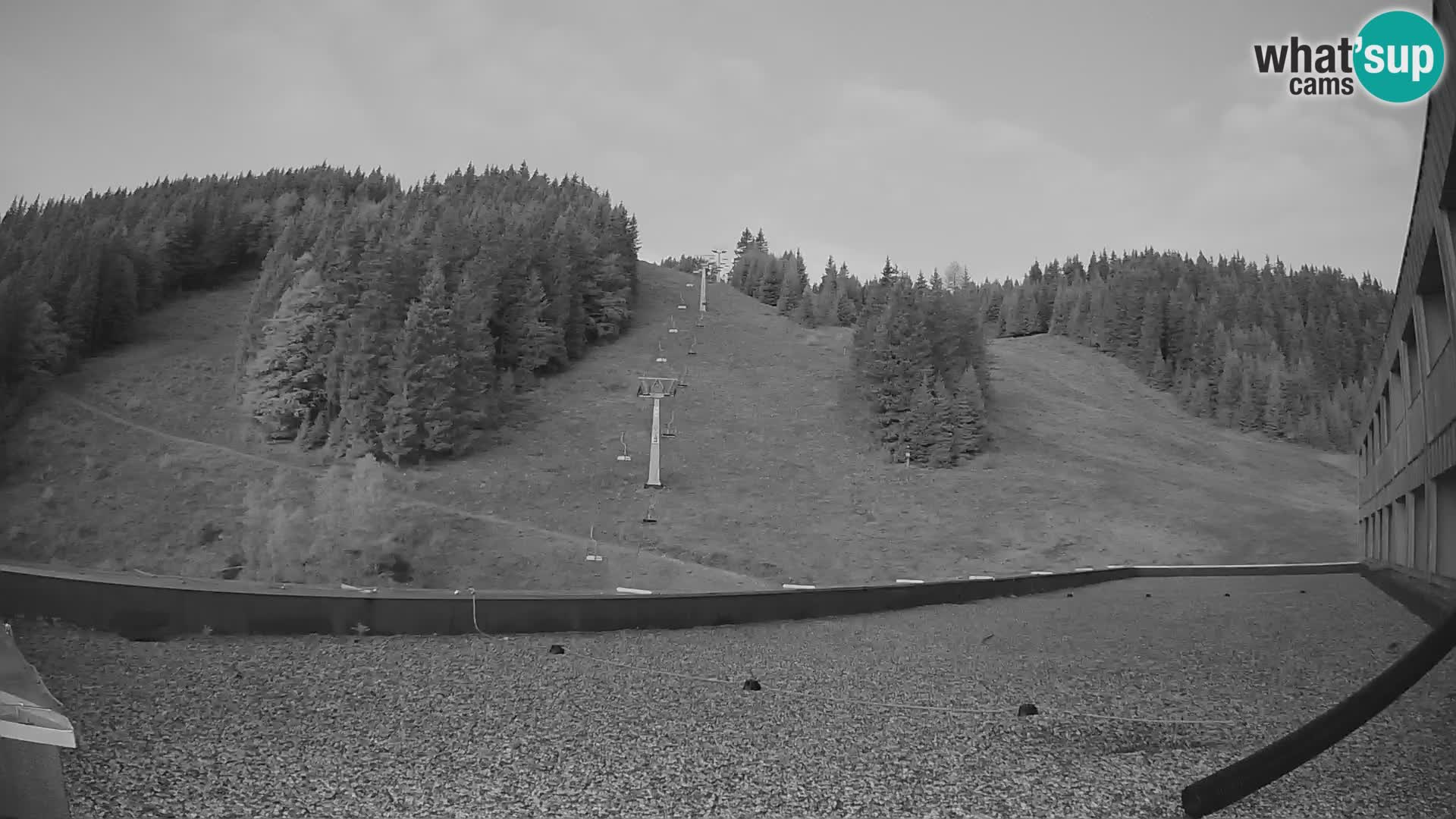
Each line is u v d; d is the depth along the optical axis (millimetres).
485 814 5590
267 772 6238
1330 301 169500
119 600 11461
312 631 12828
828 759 7121
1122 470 86938
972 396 91062
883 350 94188
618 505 66938
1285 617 20703
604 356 112875
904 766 6965
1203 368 136500
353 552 49719
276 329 86625
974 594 27516
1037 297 181125
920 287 109250
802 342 124375
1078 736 8109
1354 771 6730
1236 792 5820
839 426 91125
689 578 51219
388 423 76312
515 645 13328
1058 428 102250
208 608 12008
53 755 4680
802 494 72938
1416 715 8695
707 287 156750
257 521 53312
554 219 145125
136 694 8367
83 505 61312
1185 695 10453
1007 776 6727
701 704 9312
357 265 105500
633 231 152625
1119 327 151375
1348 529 72312
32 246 109500
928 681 11469
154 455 71625
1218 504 78062
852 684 11094
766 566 56000
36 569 12773
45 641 10578
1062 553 63000
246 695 8688
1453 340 14859
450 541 55438
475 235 123188
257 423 81938
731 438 86000
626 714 8680
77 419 78062
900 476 79188
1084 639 16625
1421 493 22344
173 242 119875
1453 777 6555
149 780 5902
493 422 85562
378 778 6230
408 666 10883
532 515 63594
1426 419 19219
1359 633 17000
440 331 86125
